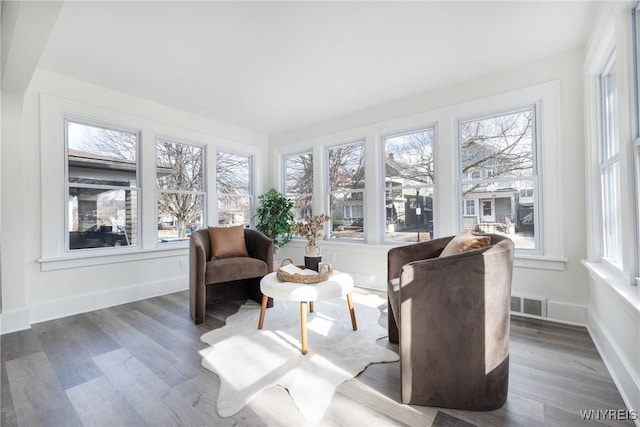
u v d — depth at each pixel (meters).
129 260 3.09
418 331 1.34
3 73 2.00
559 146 2.40
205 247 2.94
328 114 3.79
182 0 1.74
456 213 2.94
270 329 2.28
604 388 1.48
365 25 2.01
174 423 1.26
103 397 1.44
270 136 4.72
